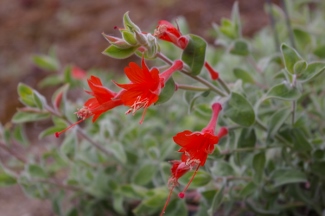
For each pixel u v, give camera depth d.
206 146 0.35
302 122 0.43
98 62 0.81
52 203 0.52
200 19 0.84
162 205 0.46
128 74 0.34
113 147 0.49
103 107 0.35
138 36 0.35
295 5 0.62
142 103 0.34
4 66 0.84
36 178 0.51
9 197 0.62
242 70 0.49
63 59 0.83
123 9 0.91
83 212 0.53
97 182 0.50
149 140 0.50
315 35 0.57
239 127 0.42
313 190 0.45
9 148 0.53
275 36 0.54
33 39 0.89
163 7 0.89
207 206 0.45
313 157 0.44
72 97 0.72
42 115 0.46
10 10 0.97
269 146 0.43
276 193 0.45
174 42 0.37
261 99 0.42
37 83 0.80
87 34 0.87
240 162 0.44
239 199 0.46
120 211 0.49
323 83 0.52
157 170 0.50
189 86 0.39
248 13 0.85
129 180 0.52
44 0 0.98
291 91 0.40
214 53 0.63
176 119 0.58
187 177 0.43
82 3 0.95
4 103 0.77
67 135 0.48
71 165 0.53
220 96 0.40
